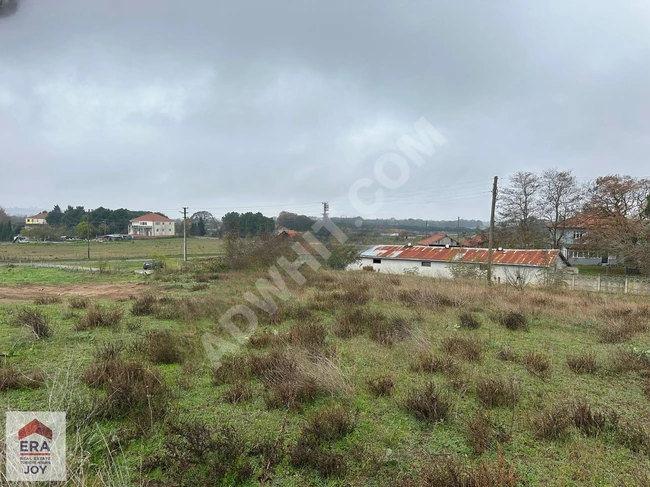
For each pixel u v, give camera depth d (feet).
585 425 10.24
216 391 12.51
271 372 13.35
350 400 11.95
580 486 7.91
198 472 7.97
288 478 8.08
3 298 34.06
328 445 9.38
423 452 9.15
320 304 28.45
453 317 25.71
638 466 8.59
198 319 22.39
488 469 8.16
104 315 21.72
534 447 9.41
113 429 9.61
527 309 29.22
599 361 16.60
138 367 12.80
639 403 12.26
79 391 11.35
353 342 18.70
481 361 16.31
